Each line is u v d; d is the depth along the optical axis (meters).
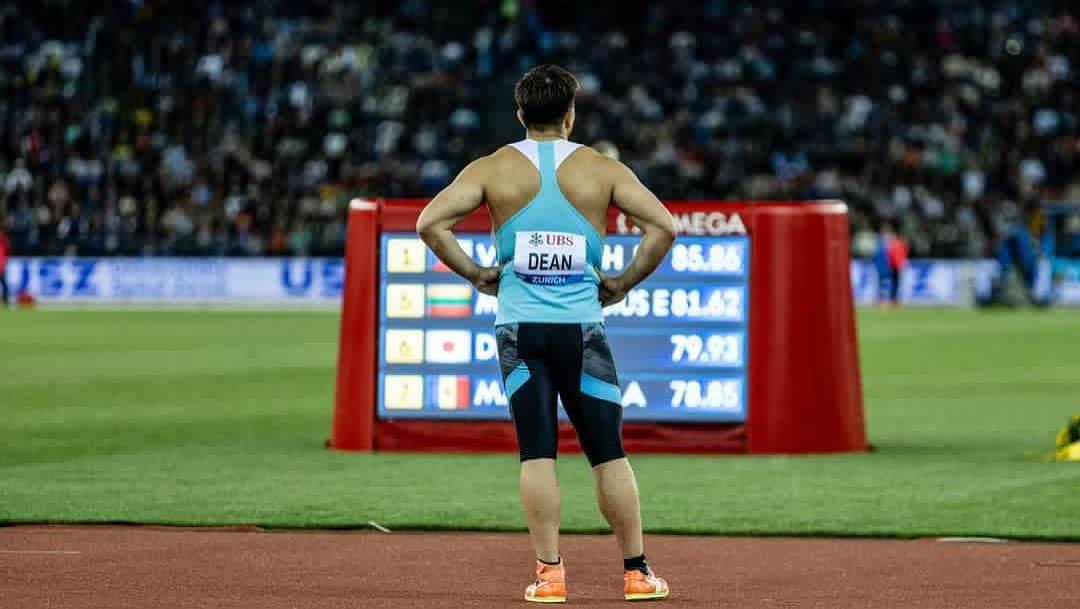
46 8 165.75
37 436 45.59
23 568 25.25
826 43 182.50
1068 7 186.50
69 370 68.12
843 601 22.92
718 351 40.38
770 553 27.41
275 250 134.50
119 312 117.94
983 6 186.12
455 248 22.08
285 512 31.77
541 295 21.89
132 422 49.28
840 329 40.75
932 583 24.42
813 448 40.72
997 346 83.44
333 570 25.33
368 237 41.12
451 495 34.19
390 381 41.16
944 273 135.62
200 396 57.53
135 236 137.75
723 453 40.47
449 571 25.33
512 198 21.94
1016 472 37.94
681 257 40.31
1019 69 177.00
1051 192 155.62
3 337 88.94
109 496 33.91
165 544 27.81
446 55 175.38
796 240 40.38
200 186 147.75
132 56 162.38
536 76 22.28
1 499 33.38
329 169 156.25
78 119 154.00
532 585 22.67
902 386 62.38
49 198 141.00
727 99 169.12
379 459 40.06
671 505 32.97
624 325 40.44
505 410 40.78
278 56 167.75
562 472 38.06
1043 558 26.83
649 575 22.69
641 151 161.50
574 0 186.62
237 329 96.62
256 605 22.36
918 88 175.38
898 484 35.91
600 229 22.17
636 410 40.47
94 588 23.55
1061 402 56.12
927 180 159.12
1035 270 132.38
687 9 184.50
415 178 155.25
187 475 37.41
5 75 158.12
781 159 163.00
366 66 170.50
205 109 159.25
